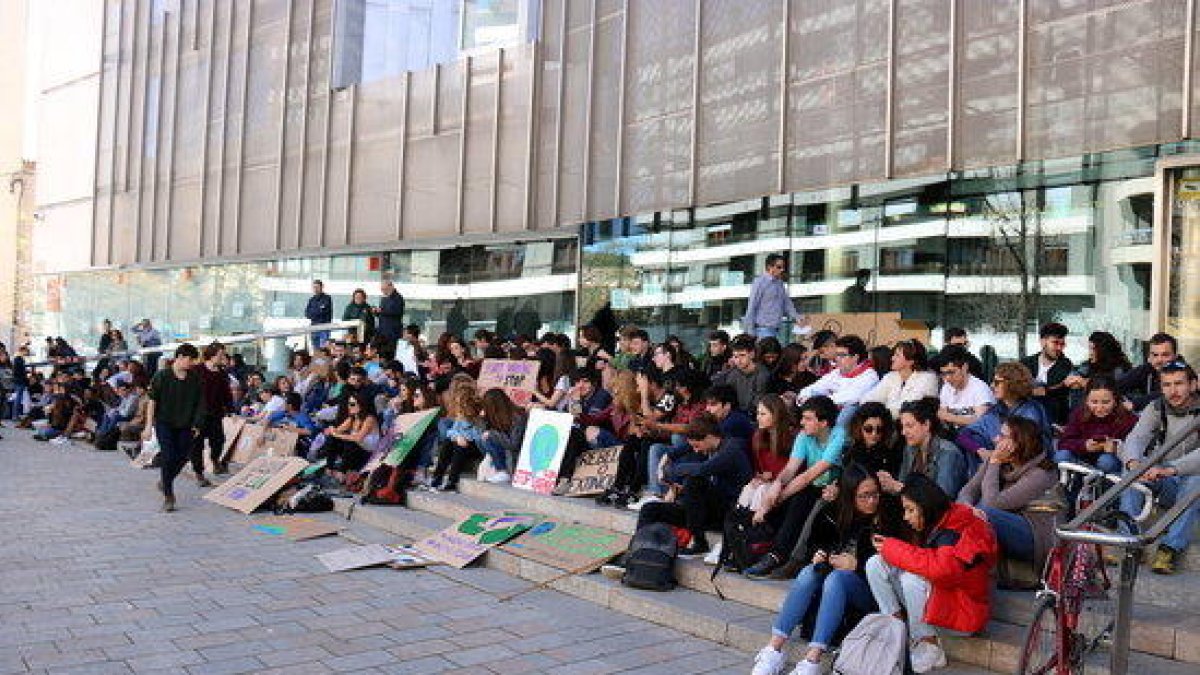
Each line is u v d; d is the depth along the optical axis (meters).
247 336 18.75
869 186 12.71
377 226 20.02
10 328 37.34
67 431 18.31
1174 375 6.14
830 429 6.79
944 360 7.25
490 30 18.61
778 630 5.42
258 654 5.62
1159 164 9.86
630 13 15.59
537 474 9.61
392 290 16.78
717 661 5.71
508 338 18.61
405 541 9.12
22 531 9.18
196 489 12.09
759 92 13.62
